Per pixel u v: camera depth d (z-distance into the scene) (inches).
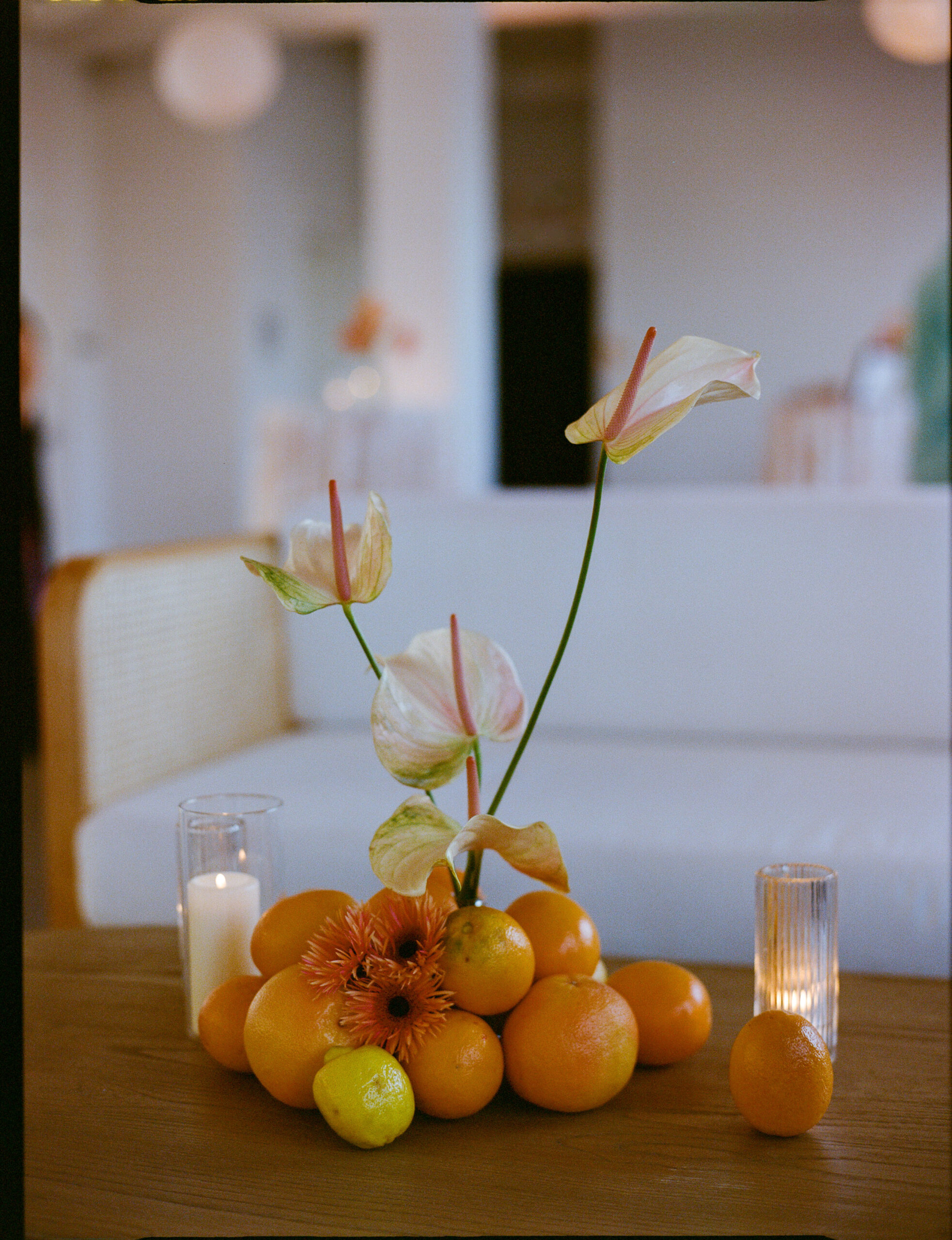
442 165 212.5
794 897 30.6
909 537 73.0
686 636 75.7
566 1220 23.9
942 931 51.1
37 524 169.8
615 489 296.2
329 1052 27.1
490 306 239.3
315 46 293.0
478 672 27.4
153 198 278.5
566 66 302.7
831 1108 28.9
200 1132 27.5
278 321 289.9
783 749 72.0
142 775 67.2
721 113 289.7
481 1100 27.2
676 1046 30.4
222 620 75.2
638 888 53.7
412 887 26.0
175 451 282.4
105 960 39.8
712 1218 24.0
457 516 79.2
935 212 284.0
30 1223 23.8
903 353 221.8
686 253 294.4
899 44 180.5
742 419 291.0
